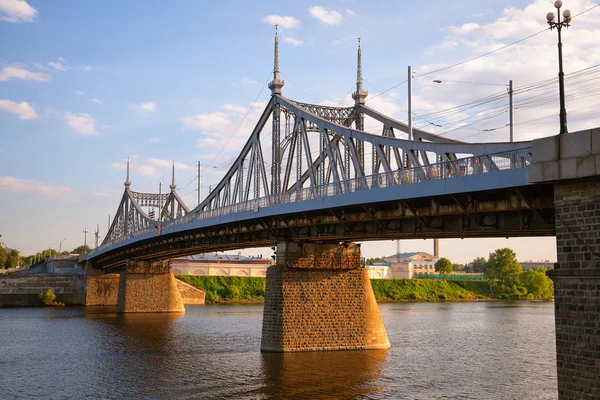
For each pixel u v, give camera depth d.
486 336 66.69
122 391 37.03
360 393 35.84
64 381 40.16
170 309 99.12
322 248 50.78
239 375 40.66
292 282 49.31
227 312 101.06
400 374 41.38
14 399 35.50
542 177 22.62
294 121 54.31
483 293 171.25
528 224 32.69
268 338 49.47
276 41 59.53
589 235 21.80
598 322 21.12
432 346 56.62
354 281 51.28
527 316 98.00
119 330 69.88
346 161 48.84
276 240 51.47
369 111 56.03
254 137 60.72
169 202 113.25
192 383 38.66
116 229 136.12
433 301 155.75
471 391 36.78
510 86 40.84
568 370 21.86
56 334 65.94
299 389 36.59
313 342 49.31
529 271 175.00
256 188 59.09
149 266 99.31
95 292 119.94
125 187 125.19
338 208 42.53
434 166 33.84
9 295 115.19
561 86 22.75
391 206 39.38
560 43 22.91
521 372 43.22
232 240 61.81
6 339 61.56
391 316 97.06
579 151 21.66
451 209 35.03
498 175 29.80
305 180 56.38
